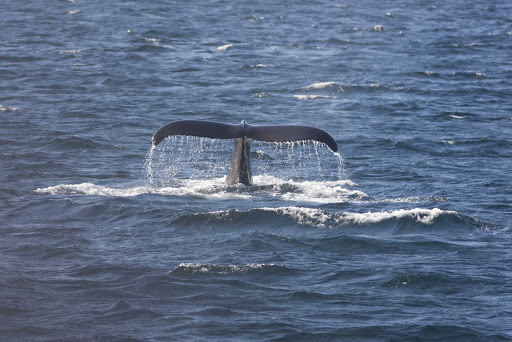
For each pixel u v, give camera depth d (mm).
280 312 45750
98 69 157375
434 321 44625
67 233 60281
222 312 45531
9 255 54625
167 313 45188
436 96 142875
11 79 143000
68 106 120875
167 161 90062
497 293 49250
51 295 47312
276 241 58906
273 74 162750
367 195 75750
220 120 117500
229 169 77125
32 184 77188
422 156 96250
